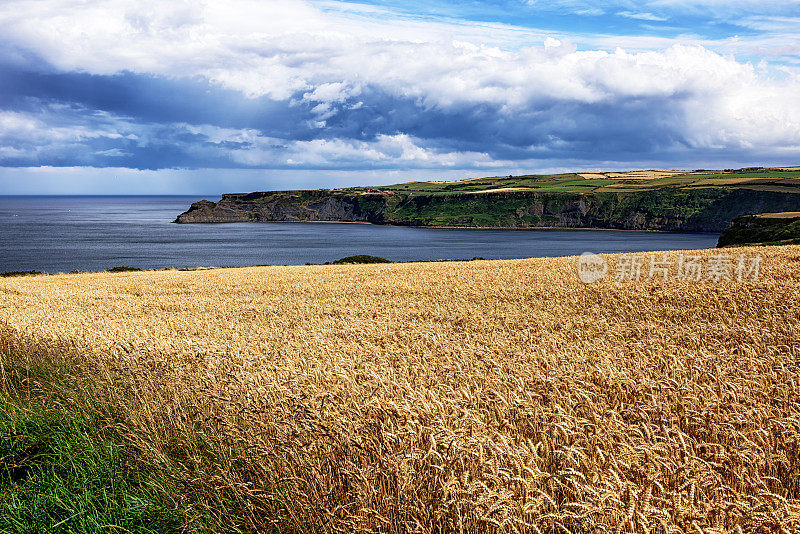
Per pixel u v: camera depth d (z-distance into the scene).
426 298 22.77
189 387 7.28
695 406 6.00
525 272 31.61
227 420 5.87
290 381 7.16
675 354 9.41
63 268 106.62
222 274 41.28
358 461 4.92
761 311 15.77
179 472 5.24
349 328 13.81
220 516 4.66
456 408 5.71
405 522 4.07
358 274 36.59
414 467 4.57
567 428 5.05
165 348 9.73
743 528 3.69
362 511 4.20
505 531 3.78
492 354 9.47
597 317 16.20
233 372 7.76
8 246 159.50
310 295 25.55
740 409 5.83
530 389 6.84
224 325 14.86
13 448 6.14
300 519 4.50
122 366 8.41
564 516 3.57
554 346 10.25
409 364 8.83
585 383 6.78
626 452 4.43
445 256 139.12
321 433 5.21
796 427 5.19
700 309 16.58
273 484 4.79
